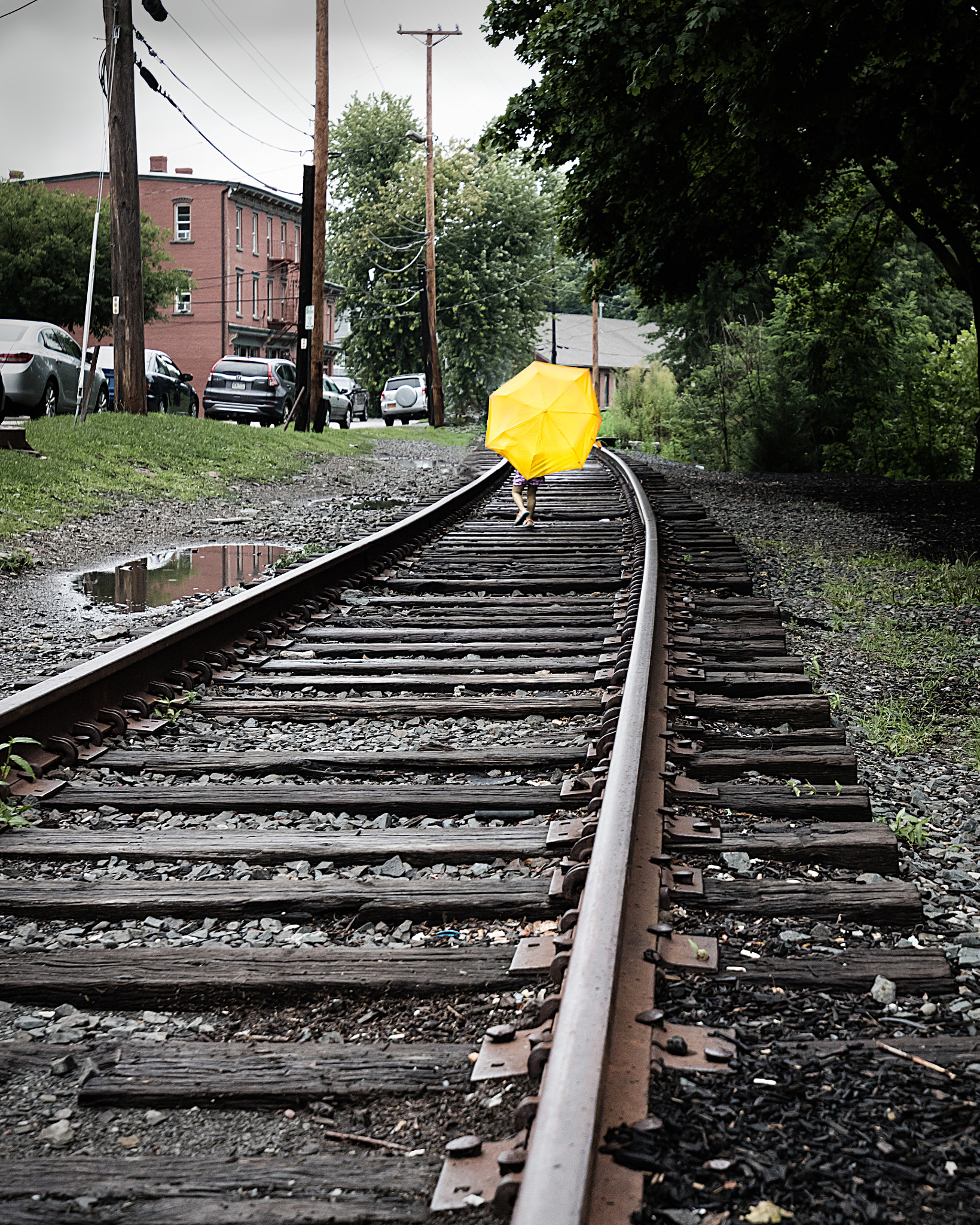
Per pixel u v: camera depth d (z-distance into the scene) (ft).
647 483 61.87
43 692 16.16
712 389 132.67
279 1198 7.34
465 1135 7.97
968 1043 8.86
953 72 47.67
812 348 122.72
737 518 51.83
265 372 103.45
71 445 58.49
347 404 147.13
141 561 39.58
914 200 73.97
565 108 64.08
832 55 40.34
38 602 31.22
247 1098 8.50
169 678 20.52
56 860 13.19
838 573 37.73
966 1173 7.27
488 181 232.32
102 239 136.67
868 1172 7.22
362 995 10.09
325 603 28.68
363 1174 7.56
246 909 11.76
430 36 167.32
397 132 244.83
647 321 162.81
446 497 47.98
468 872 12.65
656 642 21.62
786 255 130.82
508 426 34.32
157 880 12.42
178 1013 10.05
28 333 70.18
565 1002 7.97
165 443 65.87
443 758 16.28
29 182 143.74
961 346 115.85
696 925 10.98
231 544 44.19
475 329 230.07
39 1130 8.23
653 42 50.78
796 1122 7.70
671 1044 8.54
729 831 13.30
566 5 52.39
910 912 11.28
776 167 59.21
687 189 65.77
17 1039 9.50
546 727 18.39
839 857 12.60
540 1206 5.92
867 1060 8.61
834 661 25.68
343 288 246.06
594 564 34.86
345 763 16.34
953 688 23.84
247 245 230.68
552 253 243.60
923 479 115.34
